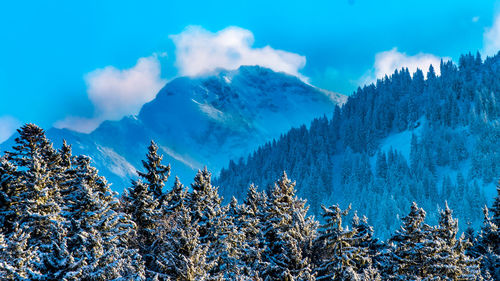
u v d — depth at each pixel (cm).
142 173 4372
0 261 2059
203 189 4241
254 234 4009
